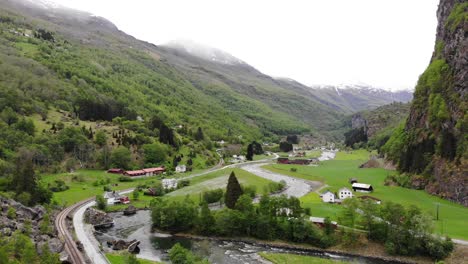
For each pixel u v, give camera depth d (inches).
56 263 3186.5
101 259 3725.4
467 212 5654.5
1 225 3811.5
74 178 7598.4
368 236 4724.4
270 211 5162.4
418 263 4291.3
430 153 7416.3
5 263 2888.8
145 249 4507.9
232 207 5693.9
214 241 4943.4
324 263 4168.3
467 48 7440.9
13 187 5600.4
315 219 5196.9
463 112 6899.6
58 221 4963.1
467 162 6318.9
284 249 4682.6
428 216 4530.0
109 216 5684.1
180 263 3545.8
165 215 5270.7
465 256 4165.8
